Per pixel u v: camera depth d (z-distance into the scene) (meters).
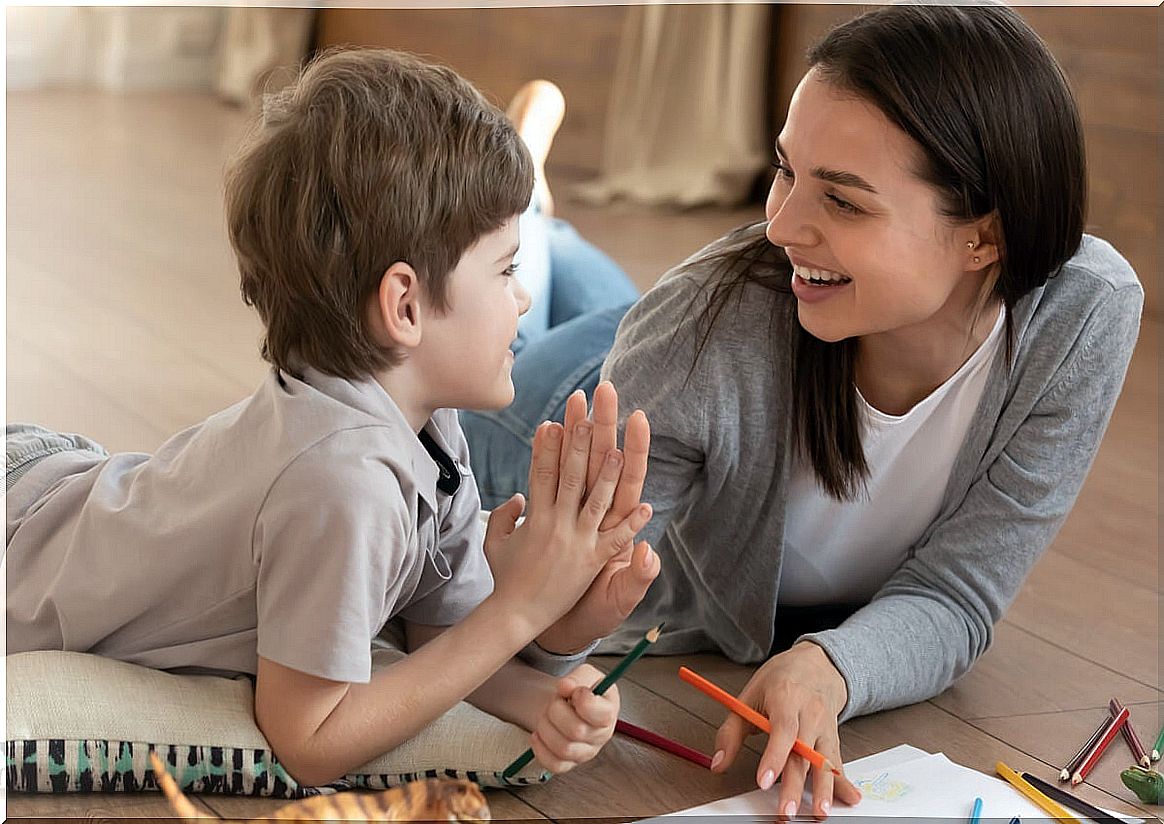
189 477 1.07
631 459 1.07
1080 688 1.39
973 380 1.28
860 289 1.16
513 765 1.09
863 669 1.20
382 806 0.84
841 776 1.09
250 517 1.02
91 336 2.49
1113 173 3.11
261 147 1.05
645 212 4.02
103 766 1.04
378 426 1.03
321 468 1.00
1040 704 1.35
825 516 1.34
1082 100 3.15
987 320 1.25
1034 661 1.46
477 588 1.22
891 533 1.37
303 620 0.99
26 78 5.92
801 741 1.08
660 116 4.22
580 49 4.53
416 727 1.05
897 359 1.26
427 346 1.07
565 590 1.08
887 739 1.25
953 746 1.24
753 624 1.38
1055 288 1.27
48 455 1.25
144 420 2.05
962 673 1.32
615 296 2.12
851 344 1.26
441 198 1.03
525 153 1.08
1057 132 1.15
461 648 1.06
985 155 1.12
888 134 1.11
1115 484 2.06
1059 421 1.29
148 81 6.07
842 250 1.14
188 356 2.41
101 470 1.18
